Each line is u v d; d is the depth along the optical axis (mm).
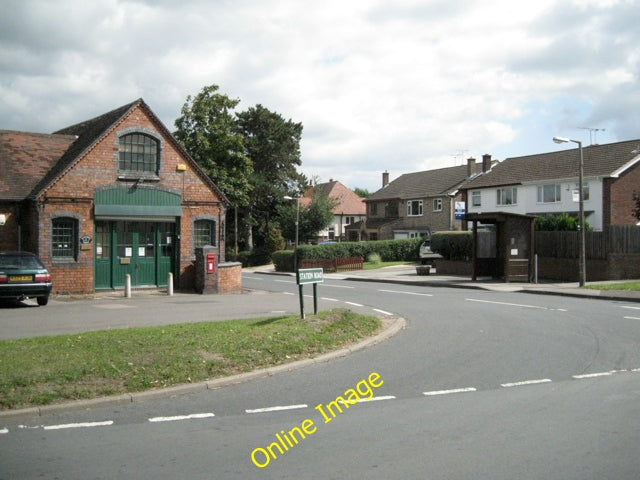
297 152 66375
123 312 16250
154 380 8461
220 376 8961
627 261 27484
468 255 34688
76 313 15969
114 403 7730
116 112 25078
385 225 62938
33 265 17672
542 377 9078
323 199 58688
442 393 8180
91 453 5910
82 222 22484
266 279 36375
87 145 22531
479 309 17797
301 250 43938
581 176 24453
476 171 58094
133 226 23906
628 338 12445
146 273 24188
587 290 22875
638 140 42344
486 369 9633
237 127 63781
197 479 5223
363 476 5250
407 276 34281
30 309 17000
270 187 62000
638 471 5344
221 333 11203
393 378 9070
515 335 12875
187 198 24844
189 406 7660
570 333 13109
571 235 28562
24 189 22844
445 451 5871
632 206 40625
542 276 29875
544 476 5230
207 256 23844
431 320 15359
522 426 6676
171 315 15531
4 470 5457
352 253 46125
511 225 27797
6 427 6801
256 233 66750
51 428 6758
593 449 5906
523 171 48688
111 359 9039
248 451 5941
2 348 9695
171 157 24469
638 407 7406
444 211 57375
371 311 17125
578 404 7566
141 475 5324
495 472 5320
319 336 11414
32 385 7844
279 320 12875
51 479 5246
